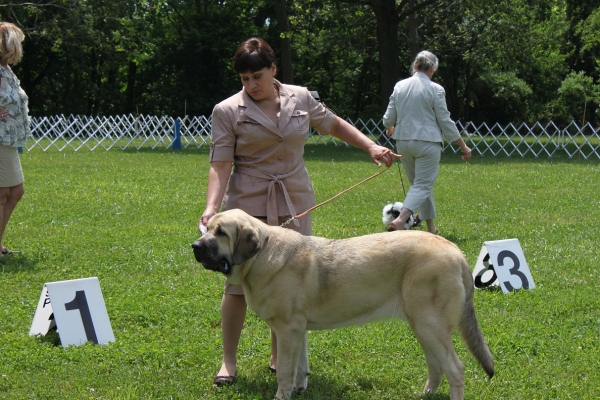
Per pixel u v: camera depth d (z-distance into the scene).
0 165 7.68
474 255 8.00
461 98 44.81
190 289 6.61
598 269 7.32
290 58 31.34
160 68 44.66
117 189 13.42
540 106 44.91
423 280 4.05
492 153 24.06
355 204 11.77
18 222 9.83
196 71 42.91
